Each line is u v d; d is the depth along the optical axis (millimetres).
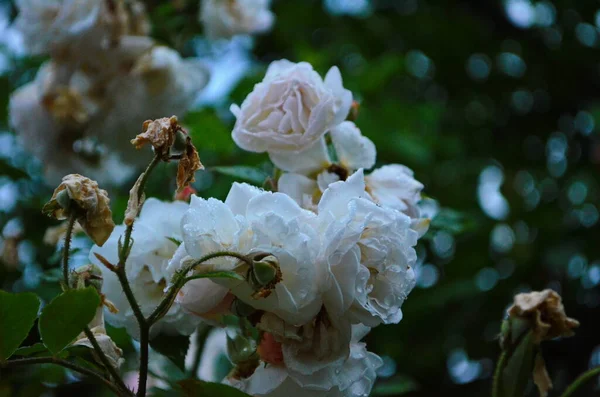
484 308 1730
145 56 1203
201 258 836
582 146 2012
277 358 885
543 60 2072
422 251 1415
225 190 1272
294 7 1957
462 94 2062
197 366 1068
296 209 851
